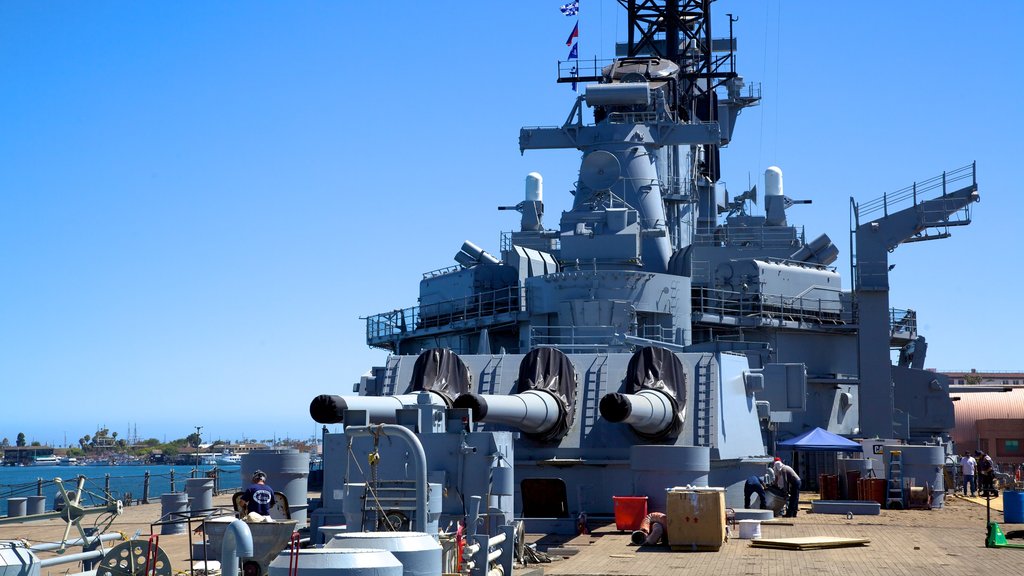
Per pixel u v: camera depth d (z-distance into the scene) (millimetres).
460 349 37062
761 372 27531
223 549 8883
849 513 25219
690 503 18016
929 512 27672
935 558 16969
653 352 23266
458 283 37250
